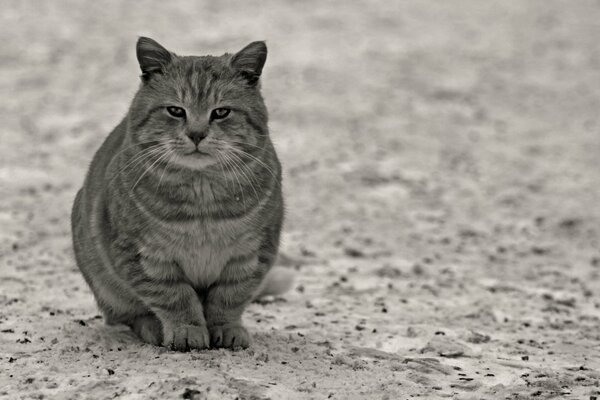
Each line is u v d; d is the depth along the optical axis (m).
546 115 22.83
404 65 25.48
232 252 7.61
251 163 7.70
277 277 10.34
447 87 24.03
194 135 7.35
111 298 8.27
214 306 7.83
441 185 17.30
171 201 7.40
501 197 16.91
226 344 7.75
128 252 7.54
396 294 11.03
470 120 21.94
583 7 33.00
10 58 23.84
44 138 18.44
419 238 14.31
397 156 18.83
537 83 25.22
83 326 8.47
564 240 14.73
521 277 12.48
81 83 22.28
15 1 28.78
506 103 23.50
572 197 17.16
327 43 26.69
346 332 8.84
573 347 8.77
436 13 31.22
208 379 6.64
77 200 8.78
